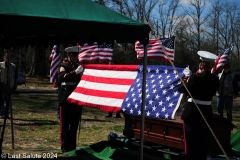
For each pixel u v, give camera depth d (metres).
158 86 6.67
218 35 59.16
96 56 11.40
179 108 6.29
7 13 4.86
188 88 5.80
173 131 6.62
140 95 6.77
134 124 7.50
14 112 14.09
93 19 5.41
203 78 5.78
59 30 5.14
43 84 35.62
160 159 6.92
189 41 57.75
